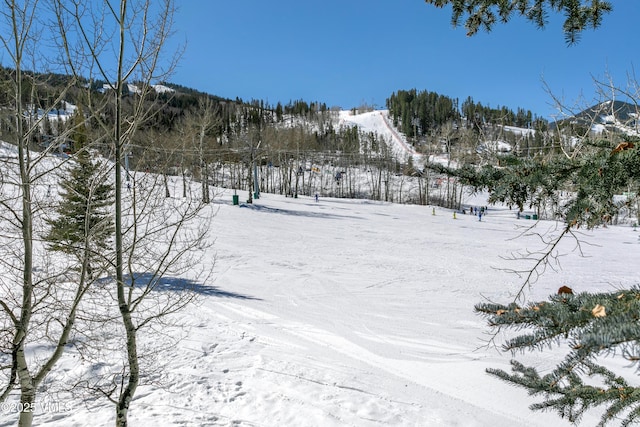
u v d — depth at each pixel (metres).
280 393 6.63
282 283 14.48
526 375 2.23
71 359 6.75
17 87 3.71
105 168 4.23
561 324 1.57
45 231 4.56
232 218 30.48
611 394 1.97
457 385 7.41
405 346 9.22
